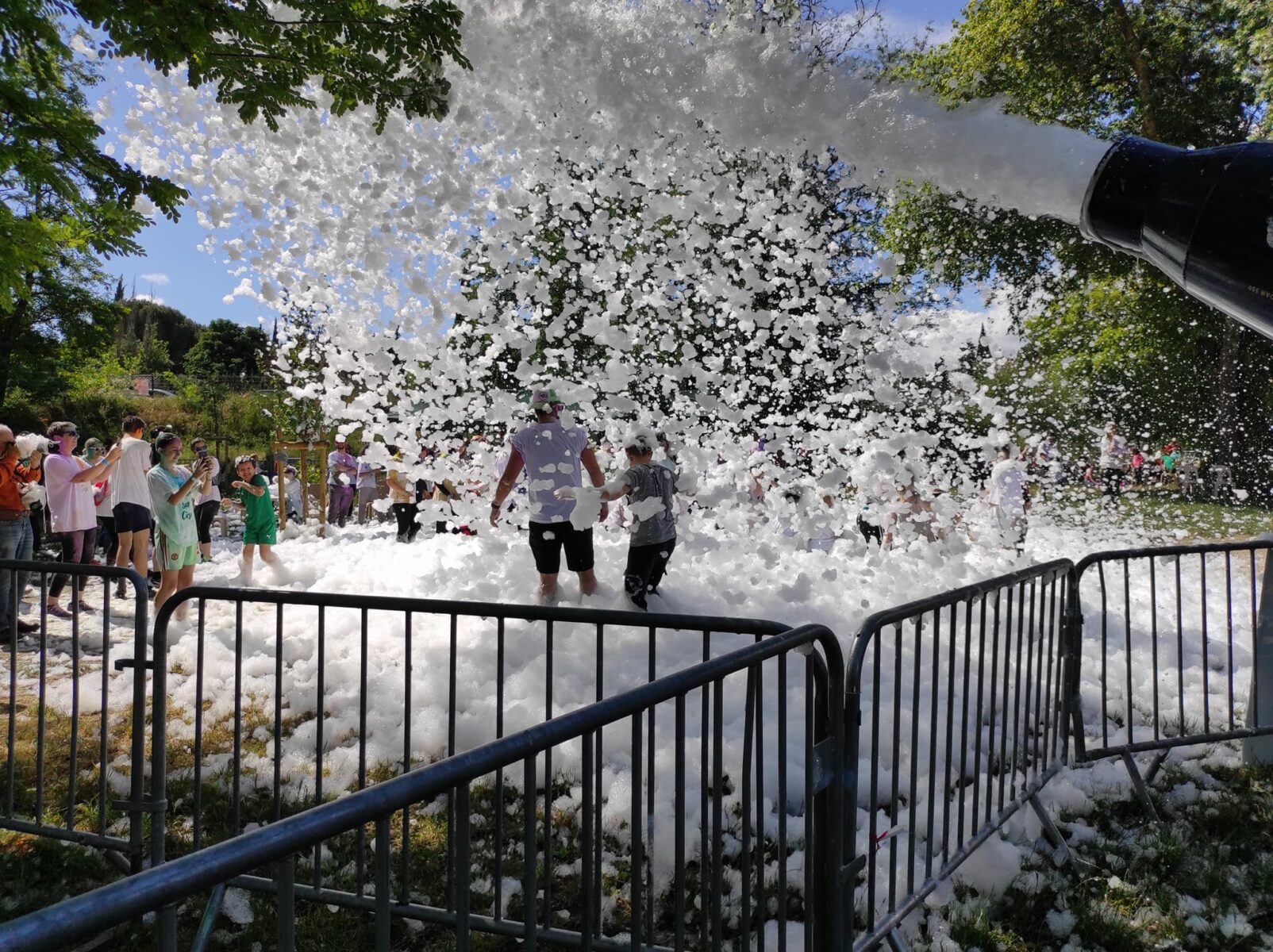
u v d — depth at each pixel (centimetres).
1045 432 1816
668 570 624
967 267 1121
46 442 857
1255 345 2069
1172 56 2062
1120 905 276
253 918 263
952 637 255
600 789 202
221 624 616
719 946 166
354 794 100
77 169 311
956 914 265
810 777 192
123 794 349
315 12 252
